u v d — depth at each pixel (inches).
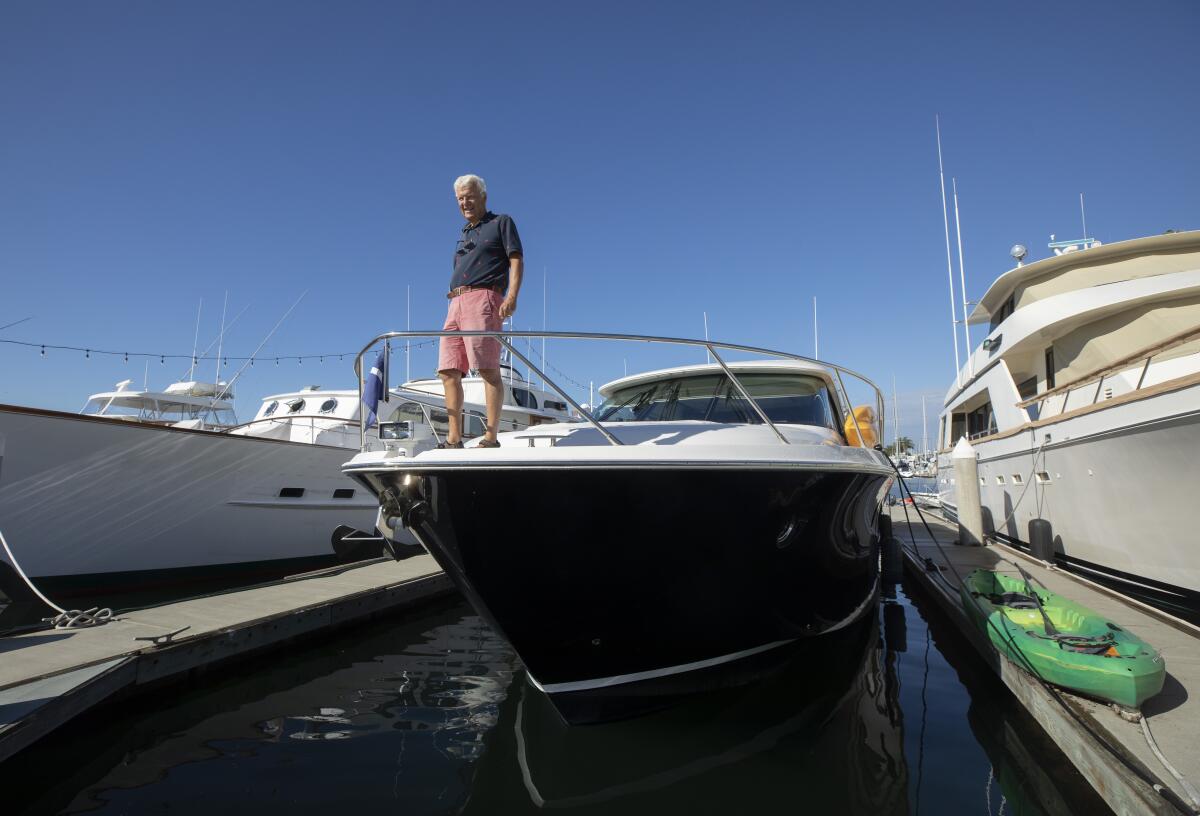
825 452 142.7
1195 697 139.7
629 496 128.6
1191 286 338.0
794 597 160.7
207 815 125.5
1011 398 399.2
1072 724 128.8
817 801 124.4
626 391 219.1
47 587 291.7
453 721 171.0
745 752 144.0
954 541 413.4
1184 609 243.4
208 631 209.0
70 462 288.0
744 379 205.2
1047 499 333.4
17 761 145.6
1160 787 104.2
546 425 173.0
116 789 136.3
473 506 130.0
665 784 131.5
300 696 191.8
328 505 375.2
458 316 144.3
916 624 258.4
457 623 281.7
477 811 124.3
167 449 313.7
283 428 395.9
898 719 161.3
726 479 131.4
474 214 151.7
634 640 146.9
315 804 128.8
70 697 159.0
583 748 146.1
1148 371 306.8
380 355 146.9
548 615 141.3
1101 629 157.9
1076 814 117.6
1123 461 258.1
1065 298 369.7
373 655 234.5
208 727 168.7
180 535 324.8
